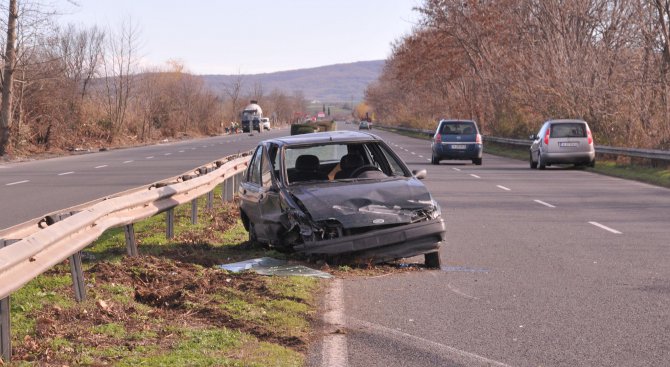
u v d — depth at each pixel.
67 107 59.12
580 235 13.91
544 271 10.61
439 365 6.51
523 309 8.46
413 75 72.25
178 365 6.21
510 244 12.97
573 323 7.85
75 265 8.34
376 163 12.64
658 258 11.52
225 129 116.88
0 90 47.84
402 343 7.17
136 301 8.74
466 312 8.35
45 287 9.04
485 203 19.23
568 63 40.28
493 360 6.64
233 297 8.80
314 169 12.38
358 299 8.96
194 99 103.56
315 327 7.72
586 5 40.16
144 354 6.60
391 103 146.62
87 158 41.97
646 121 33.38
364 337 7.38
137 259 10.88
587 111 38.78
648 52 33.47
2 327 6.34
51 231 7.41
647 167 30.23
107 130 64.12
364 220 10.54
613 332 7.50
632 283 9.77
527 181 26.06
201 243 12.80
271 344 7.02
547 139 31.78
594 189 23.00
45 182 25.91
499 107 57.12
